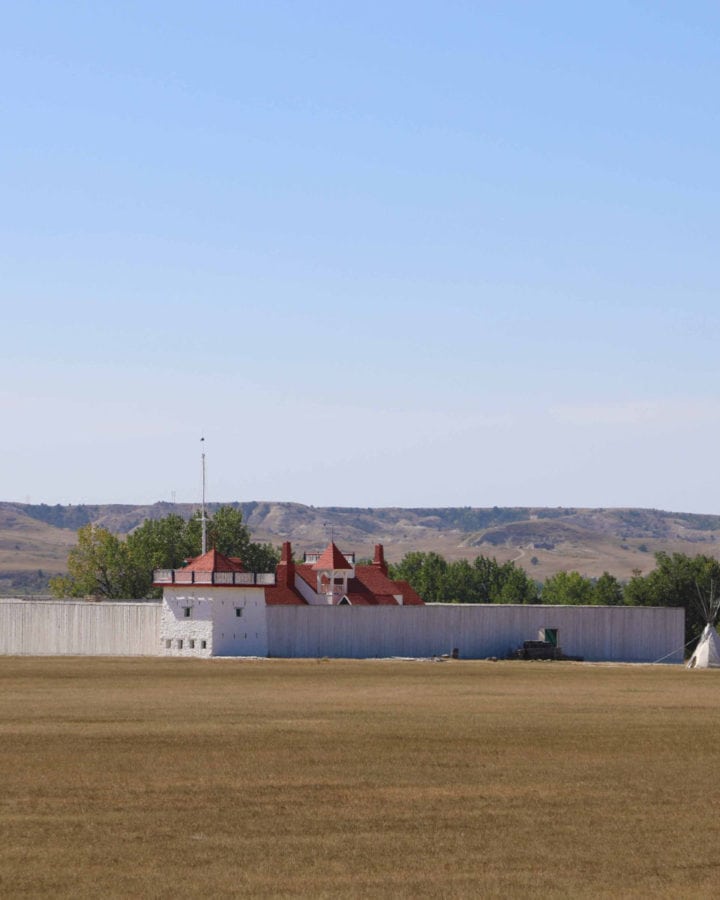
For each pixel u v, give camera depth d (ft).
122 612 499.10
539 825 152.46
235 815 155.74
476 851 139.95
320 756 201.16
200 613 485.56
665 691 342.44
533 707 285.84
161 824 150.41
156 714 260.01
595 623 528.63
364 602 538.06
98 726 238.07
